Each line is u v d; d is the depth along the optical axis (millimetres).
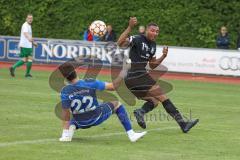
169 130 29938
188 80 64125
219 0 83438
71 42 72250
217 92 52531
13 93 43719
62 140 25656
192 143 26266
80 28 87688
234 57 66938
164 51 30562
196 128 30922
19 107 36406
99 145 25000
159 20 84688
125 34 28906
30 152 22922
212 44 82875
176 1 85188
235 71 66938
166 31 84375
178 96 47281
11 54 76688
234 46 81250
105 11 87188
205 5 84188
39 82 53031
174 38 83938
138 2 86250
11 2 91000
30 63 58469
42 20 89500
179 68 68875
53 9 89250
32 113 34062
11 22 90688
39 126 29578
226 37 70438
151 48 29875
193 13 84125
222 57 67375
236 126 32156
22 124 30078
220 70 67562
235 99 47094
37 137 26406
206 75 68000
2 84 50250
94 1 88188
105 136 27438
